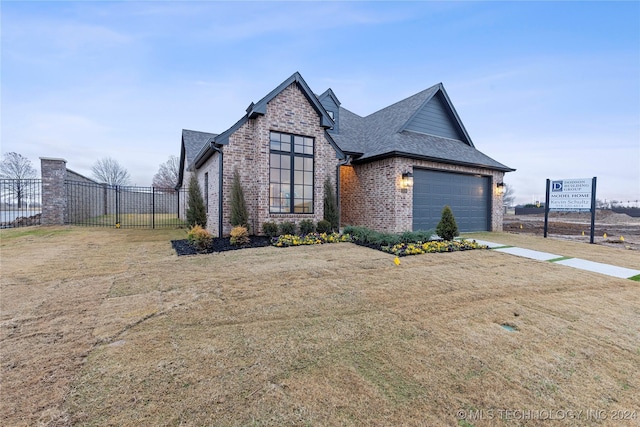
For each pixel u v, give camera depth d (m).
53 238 9.23
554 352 2.76
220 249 7.54
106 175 45.53
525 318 3.54
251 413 1.91
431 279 5.03
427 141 13.27
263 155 9.28
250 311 3.60
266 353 2.65
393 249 7.30
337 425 1.82
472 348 2.80
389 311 3.67
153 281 4.75
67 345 2.75
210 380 2.25
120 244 8.39
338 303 3.90
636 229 16.41
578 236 12.62
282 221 9.64
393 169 11.17
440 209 12.60
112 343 2.80
